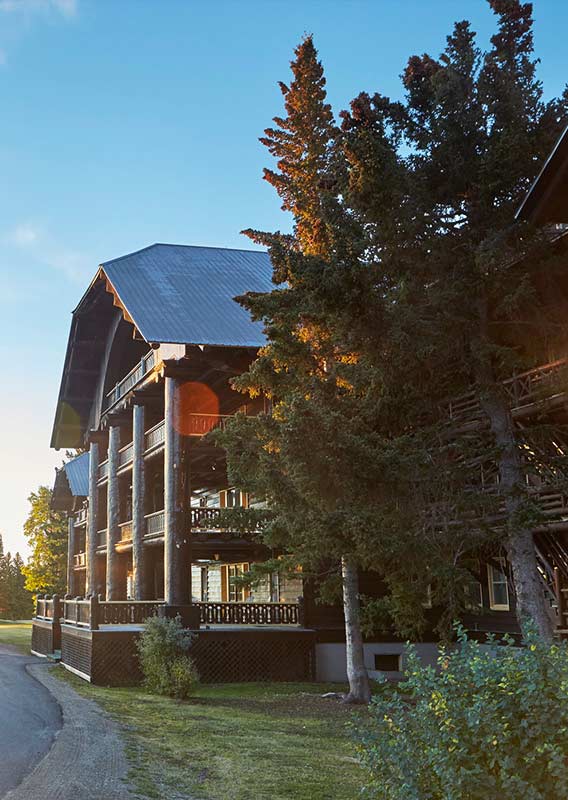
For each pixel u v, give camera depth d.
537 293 14.85
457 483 14.41
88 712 15.54
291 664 23.66
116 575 34.22
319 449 13.37
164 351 27.05
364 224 14.84
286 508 17.44
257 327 25.97
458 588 15.20
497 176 14.32
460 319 14.02
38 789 9.37
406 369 14.23
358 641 19.16
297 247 20.52
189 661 19.84
